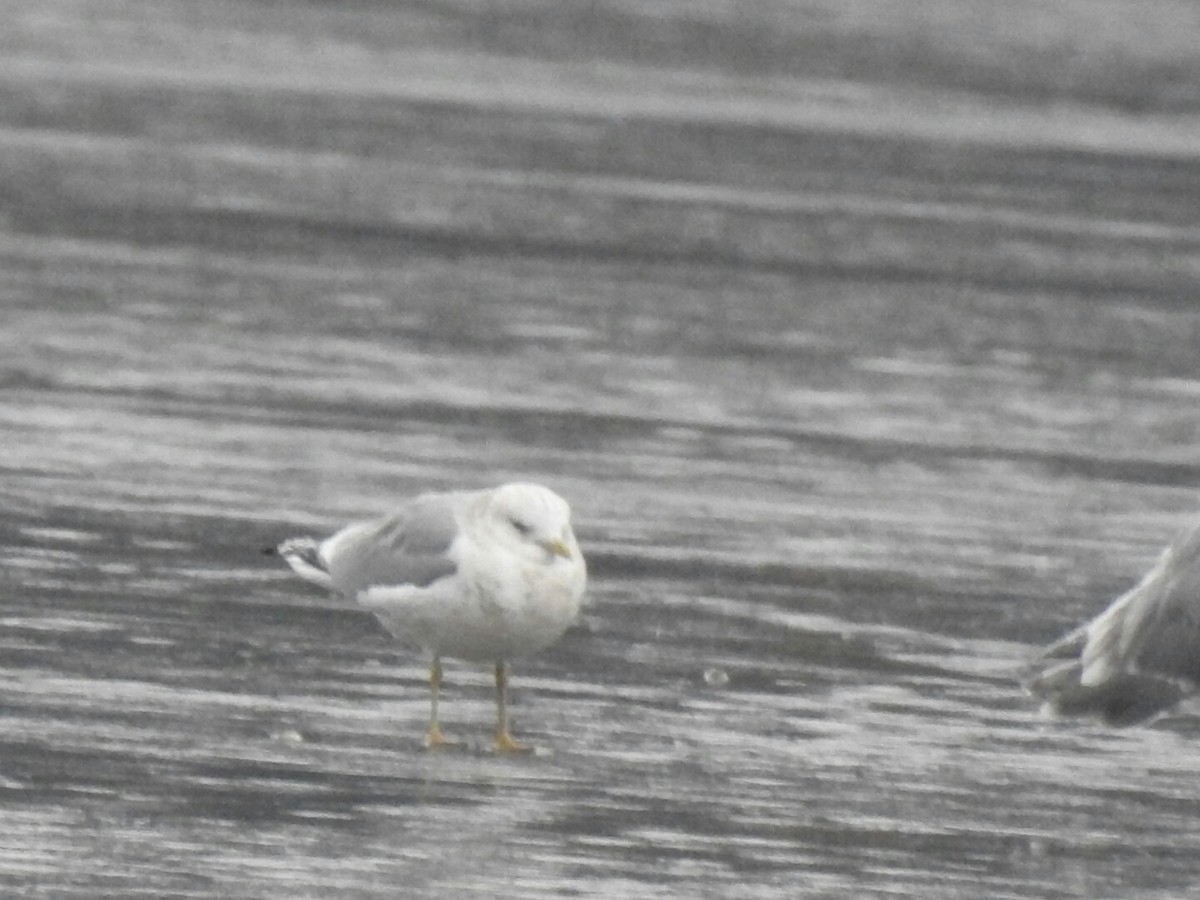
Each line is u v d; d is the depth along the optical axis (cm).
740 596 1486
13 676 1271
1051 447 1947
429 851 1059
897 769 1188
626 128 3788
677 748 1206
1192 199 3350
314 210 2994
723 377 2150
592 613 1434
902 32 5250
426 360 2172
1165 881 1063
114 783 1127
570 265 2697
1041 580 1557
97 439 1817
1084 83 4628
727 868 1055
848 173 3434
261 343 2217
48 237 2725
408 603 1164
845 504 1730
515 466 1795
